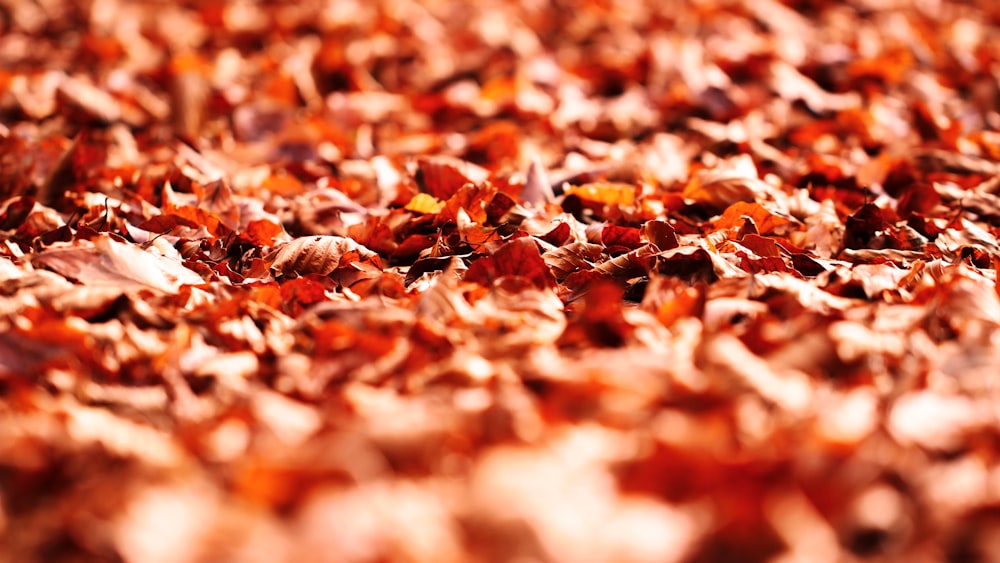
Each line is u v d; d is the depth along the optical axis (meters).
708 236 1.71
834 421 1.36
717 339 1.42
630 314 1.50
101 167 1.93
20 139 1.93
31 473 1.35
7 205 1.79
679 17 2.95
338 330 1.47
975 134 2.09
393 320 1.48
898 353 1.46
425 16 2.96
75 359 1.44
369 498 1.31
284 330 1.52
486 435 1.36
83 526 1.30
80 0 2.99
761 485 1.30
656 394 1.38
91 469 1.36
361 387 1.42
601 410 1.38
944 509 1.31
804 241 1.75
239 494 1.32
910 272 1.60
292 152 2.07
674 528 1.29
